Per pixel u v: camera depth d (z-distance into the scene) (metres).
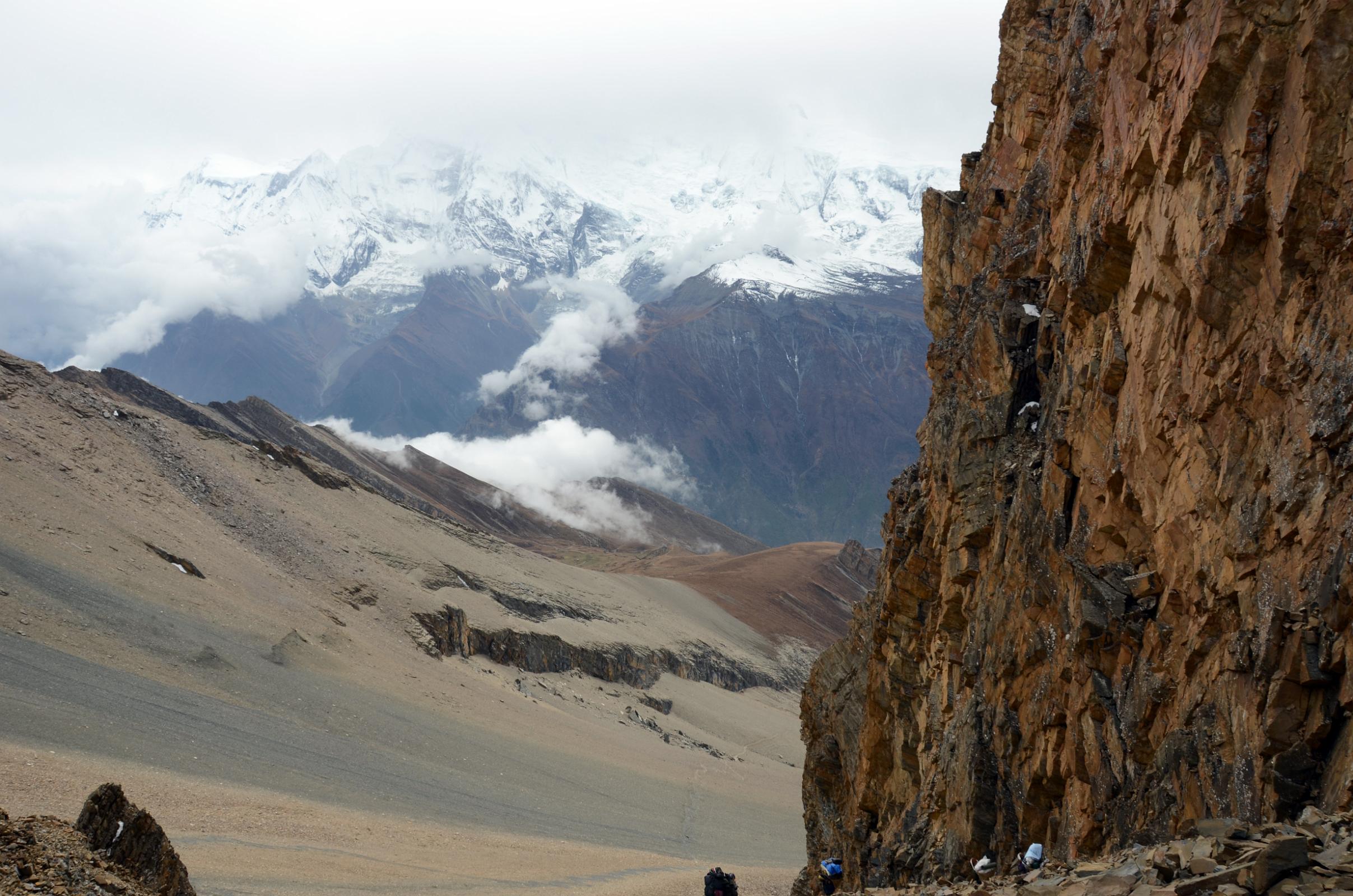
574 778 101.38
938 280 49.09
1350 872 10.75
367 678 104.62
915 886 24.00
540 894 51.34
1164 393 23.50
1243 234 20.50
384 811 69.12
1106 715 25.05
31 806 42.44
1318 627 17.03
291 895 38.84
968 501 38.22
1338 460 17.50
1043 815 29.12
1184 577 22.25
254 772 67.44
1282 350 19.25
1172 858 13.34
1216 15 21.19
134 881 16.14
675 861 77.81
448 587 165.00
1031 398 36.47
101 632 81.00
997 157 44.72
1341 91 18.59
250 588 112.19
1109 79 28.97
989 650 34.00
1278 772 16.91
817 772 60.12
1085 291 29.02
